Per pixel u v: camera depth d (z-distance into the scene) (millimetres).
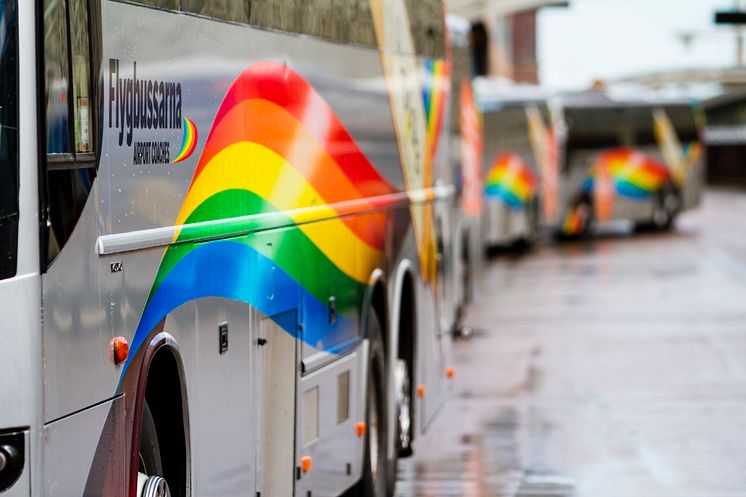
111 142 6496
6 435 5688
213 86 7875
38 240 5781
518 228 47125
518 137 47594
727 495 12961
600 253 46156
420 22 14078
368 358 11305
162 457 7441
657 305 30203
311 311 9797
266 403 8812
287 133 9289
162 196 7086
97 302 6285
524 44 94500
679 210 57000
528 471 14086
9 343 5684
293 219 9336
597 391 19312
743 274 37219
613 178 53875
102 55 6438
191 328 7477
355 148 11133
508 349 23781
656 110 55562
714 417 17172
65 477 5973
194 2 7590
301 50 9656
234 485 8211
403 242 12938
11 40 5812
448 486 13383
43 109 5859
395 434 12531
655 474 13914
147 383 7395
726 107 114875
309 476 9773
